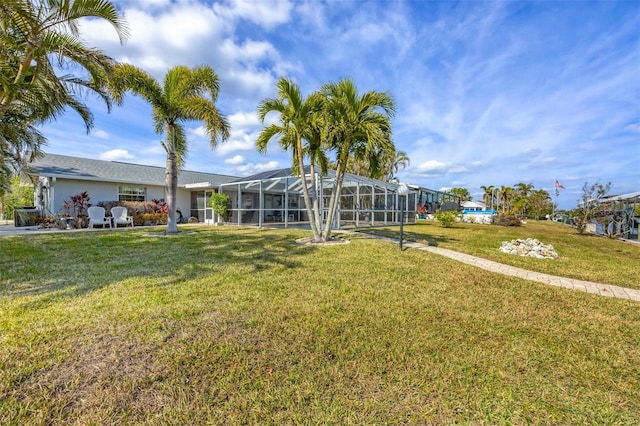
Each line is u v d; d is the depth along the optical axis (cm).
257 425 174
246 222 1891
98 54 618
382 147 772
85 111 784
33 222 1433
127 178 1655
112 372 221
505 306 385
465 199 5209
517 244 870
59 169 1464
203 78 1038
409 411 189
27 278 464
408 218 2108
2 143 673
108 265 559
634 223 1555
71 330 285
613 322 341
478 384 218
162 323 304
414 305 374
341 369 231
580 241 1211
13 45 530
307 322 314
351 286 447
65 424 172
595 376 232
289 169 1639
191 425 173
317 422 178
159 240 908
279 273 513
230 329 295
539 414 189
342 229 1375
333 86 791
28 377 212
